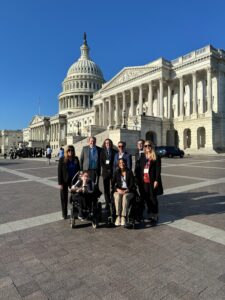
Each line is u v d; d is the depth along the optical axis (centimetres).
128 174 823
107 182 928
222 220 849
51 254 611
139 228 789
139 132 5791
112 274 516
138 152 991
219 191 1309
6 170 2655
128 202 793
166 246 651
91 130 7162
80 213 805
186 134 6625
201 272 521
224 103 6369
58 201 1150
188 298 436
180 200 1130
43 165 3319
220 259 577
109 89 8562
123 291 457
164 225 812
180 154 4684
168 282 485
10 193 1338
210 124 5838
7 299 438
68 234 746
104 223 842
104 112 8938
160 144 6538
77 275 514
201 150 5809
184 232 748
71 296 445
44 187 1520
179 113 7100
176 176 1884
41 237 722
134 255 601
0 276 513
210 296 441
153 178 842
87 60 14162
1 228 797
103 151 936
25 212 972
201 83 6688
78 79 13388
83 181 816
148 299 434
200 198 1162
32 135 15525
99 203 835
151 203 841
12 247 654
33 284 483
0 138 18025
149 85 7106
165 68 6731
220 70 6206
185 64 6444
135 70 7600
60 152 3484
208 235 721
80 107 13175
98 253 614
